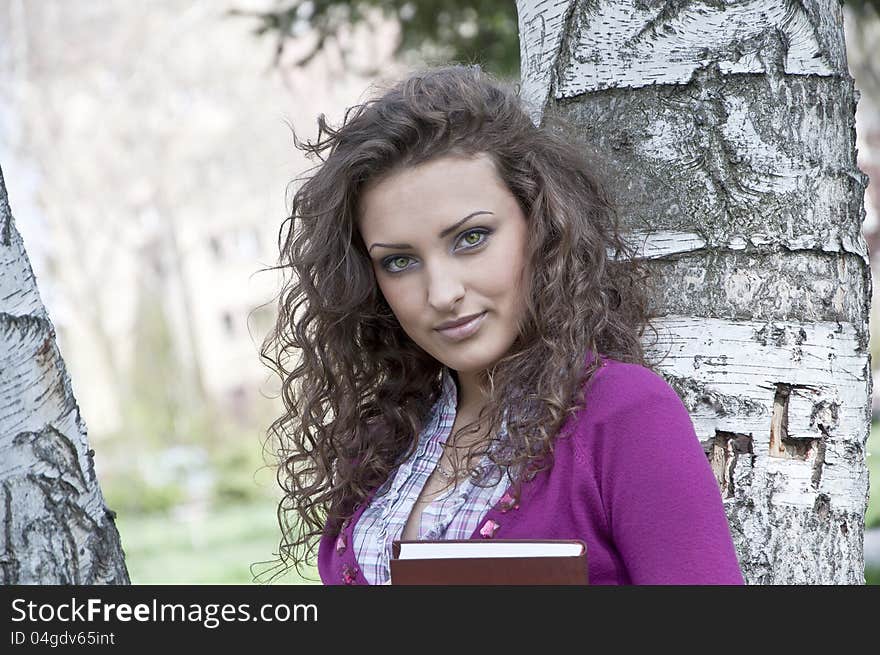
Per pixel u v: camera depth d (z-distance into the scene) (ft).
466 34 28.25
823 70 10.98
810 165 10.87
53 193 108.68
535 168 9.98
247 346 126.21
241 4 99.40
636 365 9.52
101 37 103.19
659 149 11.00
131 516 80.69
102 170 110.93
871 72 37.11
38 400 9.14
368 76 29.50
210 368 126.82
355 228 10.74
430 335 9.77
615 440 9.01
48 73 102.32
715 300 10.82
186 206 115.96
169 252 119.03
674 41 10.99
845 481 10.75
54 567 9.13
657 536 8.59
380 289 11.17
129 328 122.83
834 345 10.78
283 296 12.03
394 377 11.54
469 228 9.54
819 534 10.68
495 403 9.80
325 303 11.18
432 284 9.53
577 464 9.11
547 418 9.27
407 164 9.63
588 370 9.55
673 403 9.13
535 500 9.29
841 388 10.79
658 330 10.97
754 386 10.71
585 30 11.41
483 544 8.55
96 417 115.75
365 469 11.29
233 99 109.70
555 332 9.79
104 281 115.65
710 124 10.85
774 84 10.83
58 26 101.35
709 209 10.85
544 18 11.75
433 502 9.95
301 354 12.60
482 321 9.64
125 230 114.32
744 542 10.71
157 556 59.88
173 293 122.01
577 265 10.05
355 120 10.22
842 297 10.93
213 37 105.70
